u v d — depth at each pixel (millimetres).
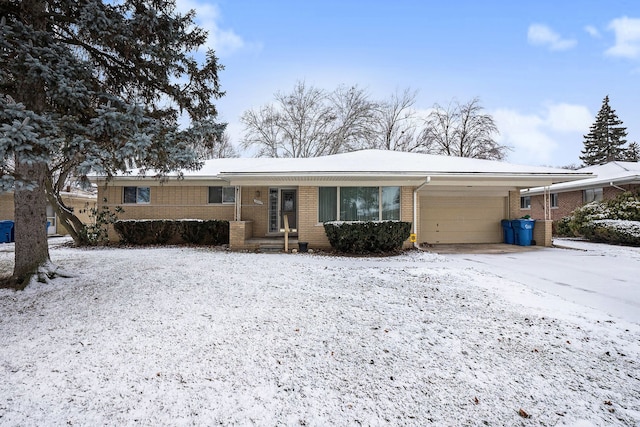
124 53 5781
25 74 4633
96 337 3711
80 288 5527
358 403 2631
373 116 25312
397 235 10219
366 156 14156
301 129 25703
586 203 16859
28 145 4109
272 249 11148
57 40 5395
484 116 27672
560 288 6129
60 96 4734
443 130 28438
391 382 2938
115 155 5062
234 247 11156
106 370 3031
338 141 24969
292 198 13734
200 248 11602
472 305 5043
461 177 10852
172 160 5785
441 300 5273
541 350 3572
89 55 6398
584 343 3748
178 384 2834
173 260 8406
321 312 4641
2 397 2600
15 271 5848
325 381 2936
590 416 2508
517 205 13414
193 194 13375
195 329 3971
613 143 41062
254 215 13398
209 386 2814
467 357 3414
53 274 5992
